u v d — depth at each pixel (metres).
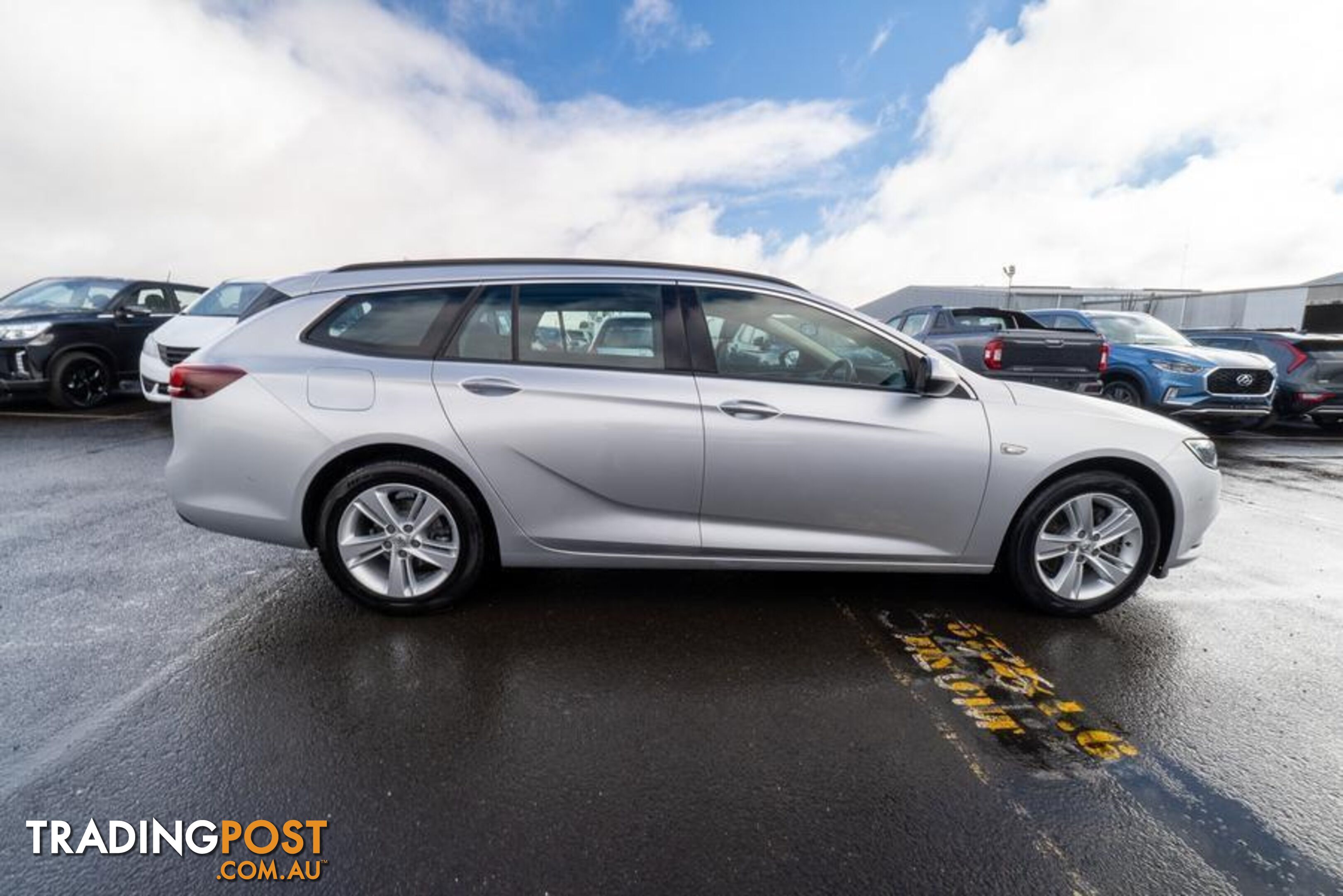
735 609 3.05
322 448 2.68
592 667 2.54
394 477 2.76
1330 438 9.31
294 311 2.85
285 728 2.13
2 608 2.96
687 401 2.73
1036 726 2.23
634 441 2.72
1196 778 1.98
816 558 2.85
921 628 2.90
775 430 2.74
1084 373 7.16
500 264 2.93
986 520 2.85
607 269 2.92
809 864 1.64
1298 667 2.64
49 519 4.23
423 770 1.95
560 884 1.57
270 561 3.54
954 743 2.13
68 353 8.35
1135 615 3.10
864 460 2.77
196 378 2.76
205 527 2.82
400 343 2.80
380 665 2.52
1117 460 2.89
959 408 2.83
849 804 1.85
